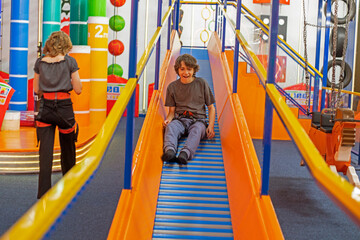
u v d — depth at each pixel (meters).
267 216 2.08
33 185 4.04
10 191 3.81
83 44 6.98
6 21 9.88
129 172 2.37
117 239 1.99
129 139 2.36
